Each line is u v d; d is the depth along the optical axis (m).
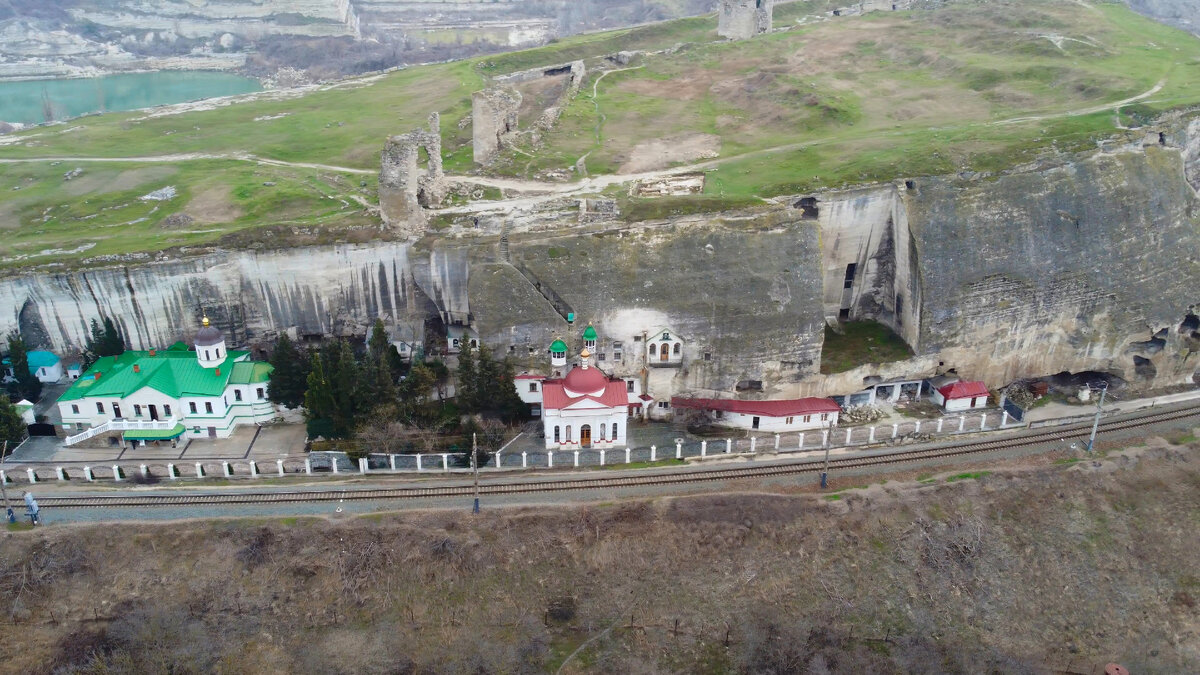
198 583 57.47
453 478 64.62
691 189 79.81
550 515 60.81
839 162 81.44
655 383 73.56
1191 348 78.94
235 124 116.31
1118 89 93.06
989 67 105.19
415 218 74.50
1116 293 76.12
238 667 54.44
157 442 69.31
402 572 58.12
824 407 72.19
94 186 92.00
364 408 66.75
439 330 78.19
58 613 56.34
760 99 104.25
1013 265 73.81
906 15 131.62
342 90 134.50
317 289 75.44
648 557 59.56
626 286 71.19
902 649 56.28
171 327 75.06
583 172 86.38
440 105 118.62
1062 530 63.19
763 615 57.59
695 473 65.31
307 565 57.94
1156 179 77.88
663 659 55.50
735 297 71.38
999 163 77.06
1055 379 79.88
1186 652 57.78
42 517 60.28
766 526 60.97
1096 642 57.97
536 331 71.69
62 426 69.75
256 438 70.38
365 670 54.47
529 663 54.72
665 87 113.31
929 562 60.69
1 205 86.88
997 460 67.62
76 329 74.44
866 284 79.88
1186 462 68.25
